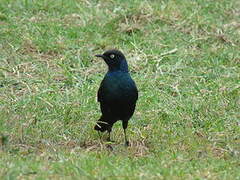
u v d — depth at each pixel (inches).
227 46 662.5
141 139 480.7
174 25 689.0
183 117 523.2
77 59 615.8
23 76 582.6
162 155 443.2
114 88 456.4
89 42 650.8
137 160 429.7
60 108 518.6
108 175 390.0
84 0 731.4
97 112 525.0
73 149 442.6
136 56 622.8
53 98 540.4
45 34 655.1
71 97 545.6
